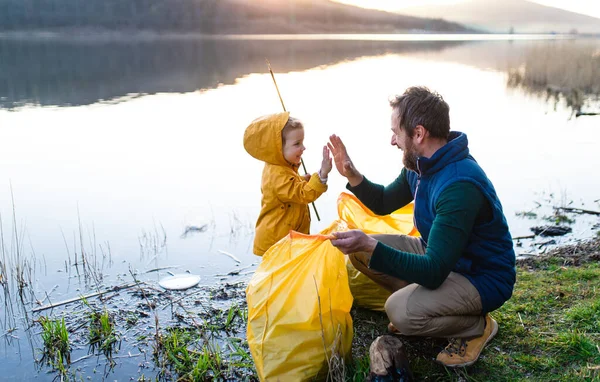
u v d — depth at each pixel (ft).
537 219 18.81
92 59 84.43
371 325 11.72
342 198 12.64
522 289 12.71
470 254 9.61
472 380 9.71
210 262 15.94
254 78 57.88
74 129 33.19
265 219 12.63
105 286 14.43
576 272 13.47
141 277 14.94
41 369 10.93
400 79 57.88
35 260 16.02
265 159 12.31
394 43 189.57
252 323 9.86
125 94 47.01
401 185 11.49
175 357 11.06
